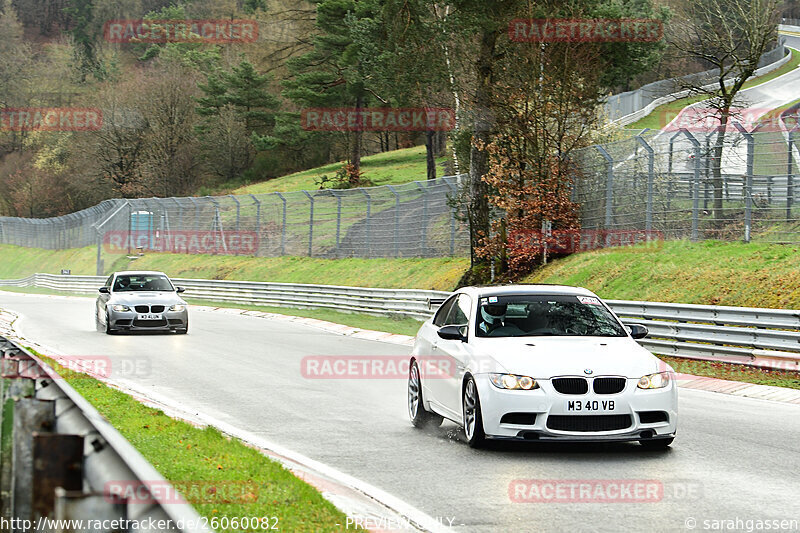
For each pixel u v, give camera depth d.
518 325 22.33
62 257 153.25
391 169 183.00
